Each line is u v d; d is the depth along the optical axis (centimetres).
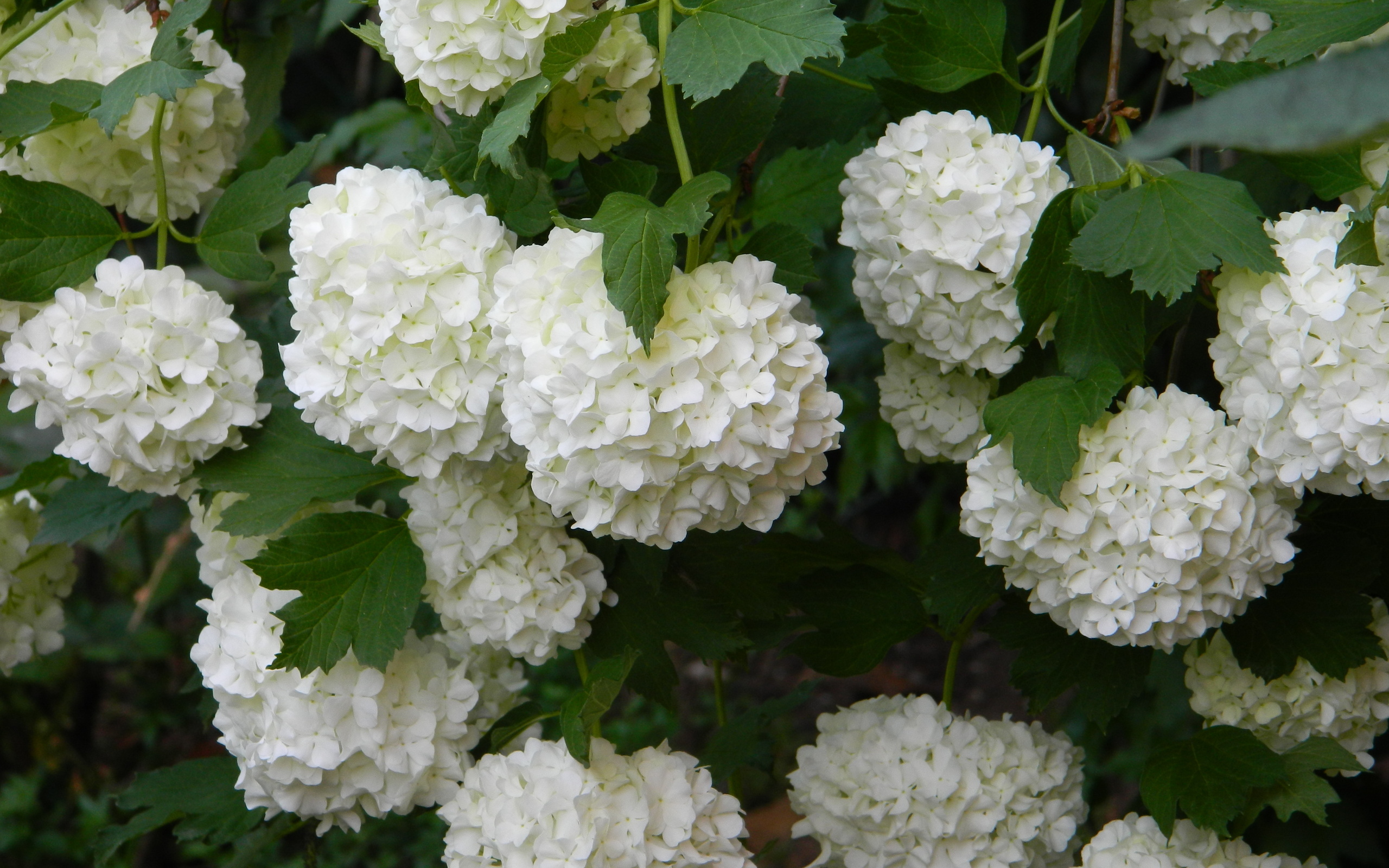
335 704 85
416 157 96
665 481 80
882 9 96
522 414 80
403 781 87
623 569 89
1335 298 82
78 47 89
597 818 84
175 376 86
